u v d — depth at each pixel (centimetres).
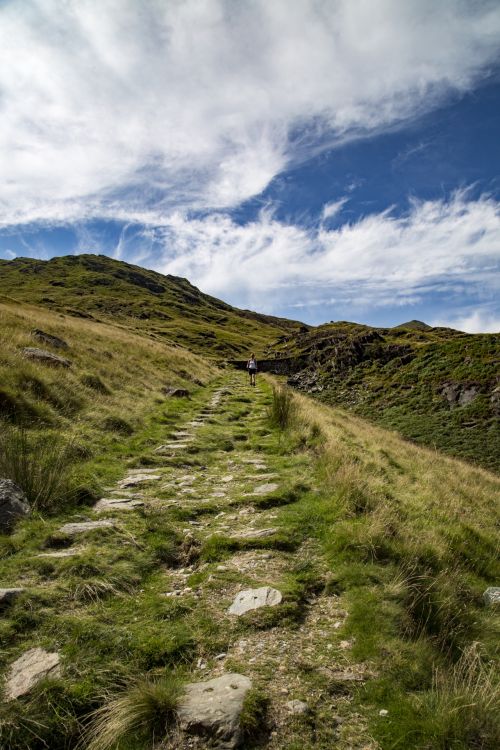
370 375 6084
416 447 2606
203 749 359
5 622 482
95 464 1057
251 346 14050
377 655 472
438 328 11562
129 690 411
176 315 18575
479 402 4412
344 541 701
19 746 362
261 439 1459
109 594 562
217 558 675
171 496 923
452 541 807
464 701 407
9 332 1919
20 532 688
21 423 1083
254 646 486
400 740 375
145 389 2083
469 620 577
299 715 396
